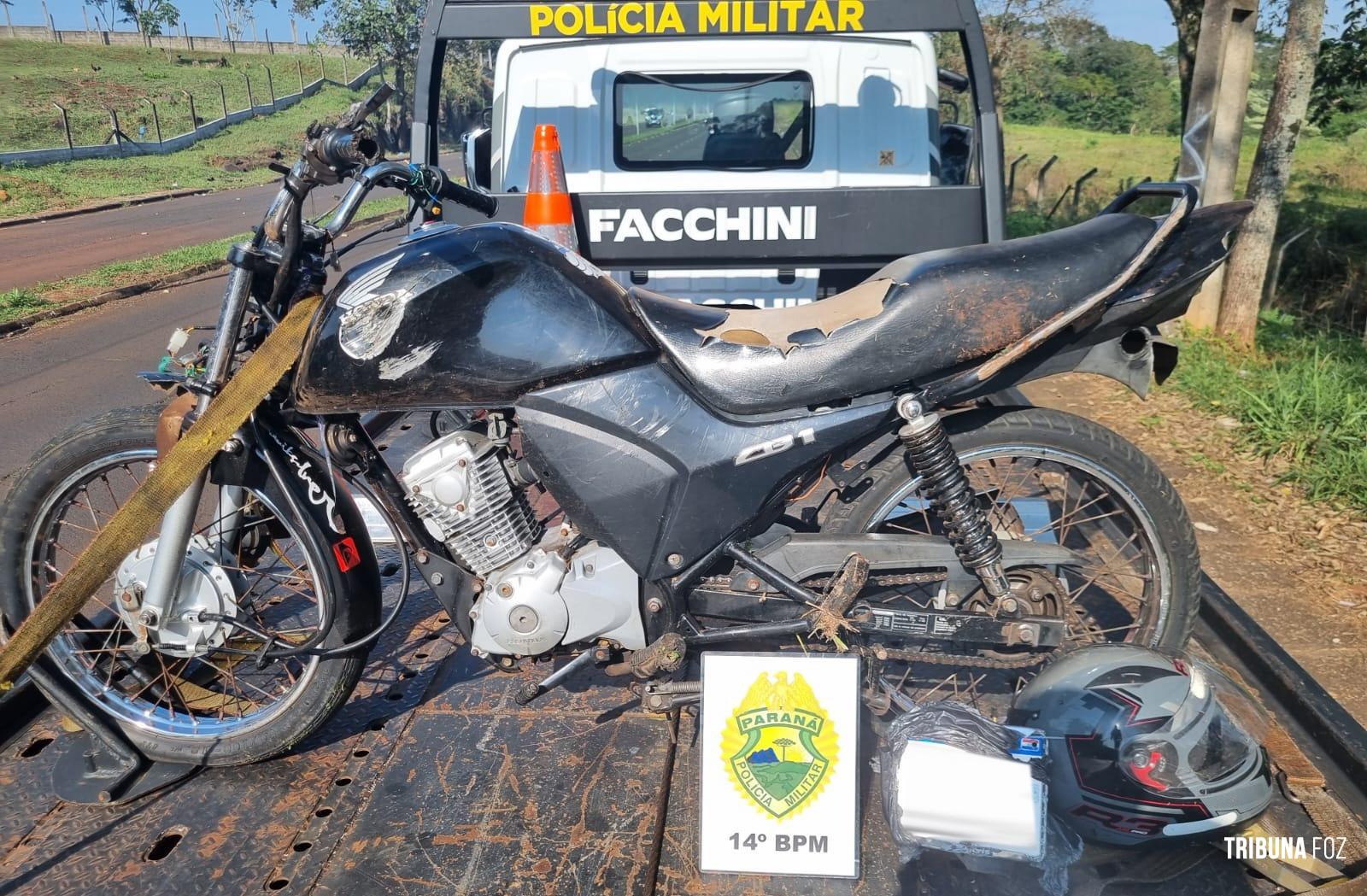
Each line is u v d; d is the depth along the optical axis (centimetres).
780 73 444
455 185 238
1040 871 216
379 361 217
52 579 261
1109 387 641
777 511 235
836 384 222
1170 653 239
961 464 256
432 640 308
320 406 223
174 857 220
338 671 249
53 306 900
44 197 2280
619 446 221
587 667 288
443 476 227
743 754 221
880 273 239
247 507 264
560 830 225
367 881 211
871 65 442
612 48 443
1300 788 240
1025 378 232
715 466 221
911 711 234
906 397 225
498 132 460
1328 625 343
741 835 218
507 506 233
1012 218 1420
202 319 866
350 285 219
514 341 217
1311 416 520
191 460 224
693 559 229
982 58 342
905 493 252
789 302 445
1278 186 693
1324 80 1066
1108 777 217
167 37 6856
